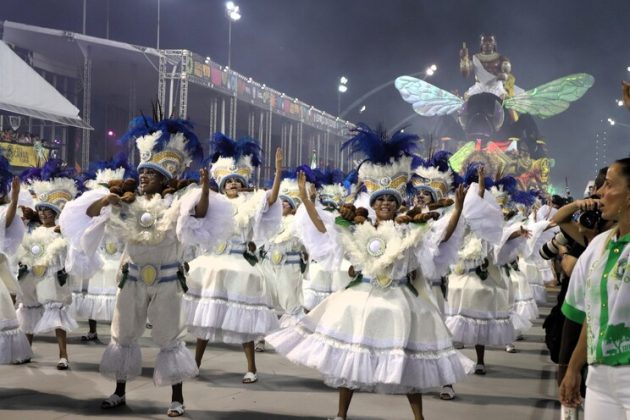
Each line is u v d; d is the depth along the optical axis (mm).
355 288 5129
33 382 6348
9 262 6730
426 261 5066
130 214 5422
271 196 6371
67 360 6934
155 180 5609
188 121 5797
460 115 45406
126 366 5531
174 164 5645
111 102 27000
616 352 2941
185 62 20469
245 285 6570
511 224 8602
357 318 4965
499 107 44375
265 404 5812
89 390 6094
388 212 5344
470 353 8781
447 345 5043
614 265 2990
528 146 48188
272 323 6684
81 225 5516
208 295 6527
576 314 3311
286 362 7559
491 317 7504
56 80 23969
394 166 5324
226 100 25922
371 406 5852
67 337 8797
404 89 43781
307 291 10266
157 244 5438
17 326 5941
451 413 5777
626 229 3062
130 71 22656
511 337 7637
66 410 5465
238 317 6473
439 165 7523
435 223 5188
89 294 8492
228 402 5848
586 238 4074
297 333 5117
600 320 3020
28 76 16812
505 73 45125
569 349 3635
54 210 7508
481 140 44781
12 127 21016
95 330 8586
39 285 7109
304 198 5293
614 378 2949
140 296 5465
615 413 2988
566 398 3270
